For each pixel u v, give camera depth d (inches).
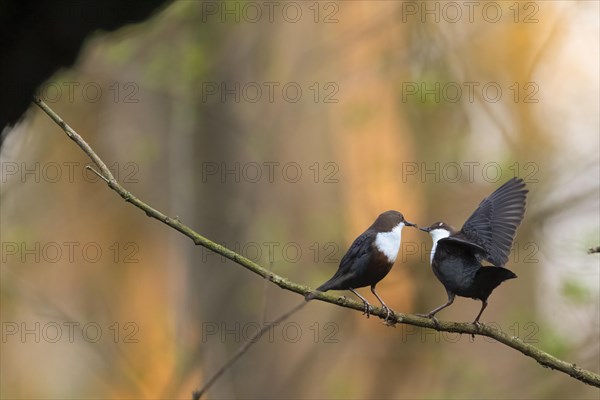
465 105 621.9
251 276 523.8
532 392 588.1
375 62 594.6
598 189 559.5
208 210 543.8
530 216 552.7
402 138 605.3
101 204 750.5
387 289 599.2
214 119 544.7
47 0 167.0
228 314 529.3
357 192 587.8
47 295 654.5
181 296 570.3
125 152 664.4
